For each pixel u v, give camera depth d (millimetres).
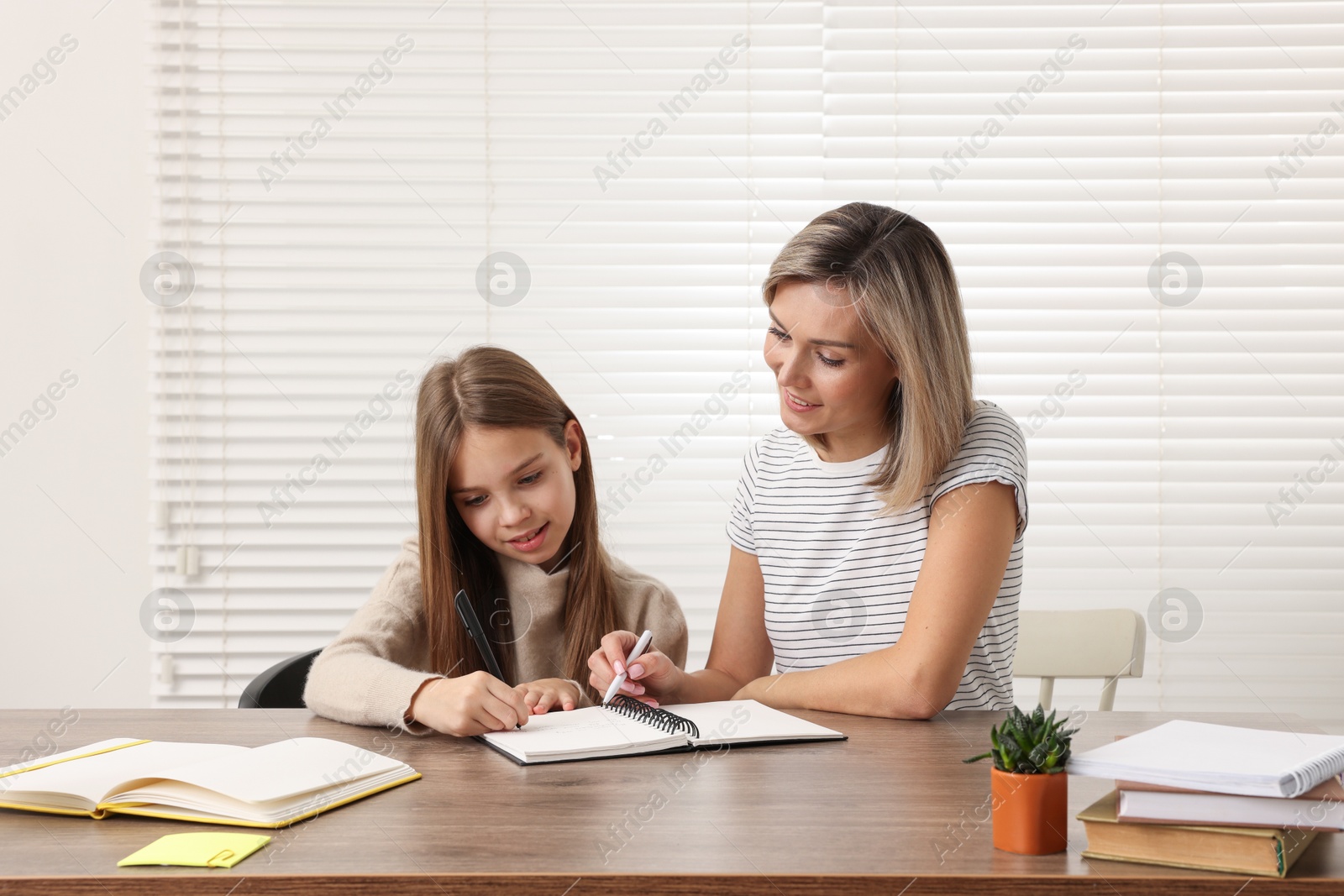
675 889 638
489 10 2059
